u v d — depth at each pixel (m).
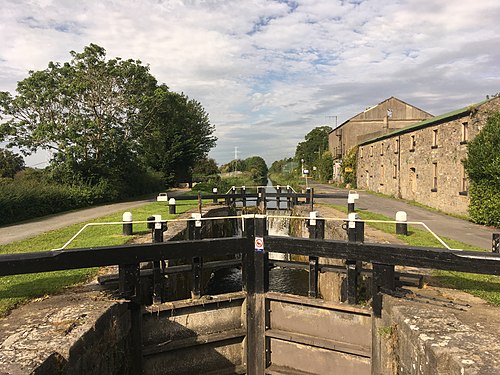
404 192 22.11
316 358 6.47
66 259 5.14
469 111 14.38
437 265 5.05
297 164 80.94
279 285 12.09
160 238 6.09
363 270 6.33
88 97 22.22
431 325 4.16
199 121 47.38
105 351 4.65
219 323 6.71
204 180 42.19
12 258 4.86
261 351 6.77
